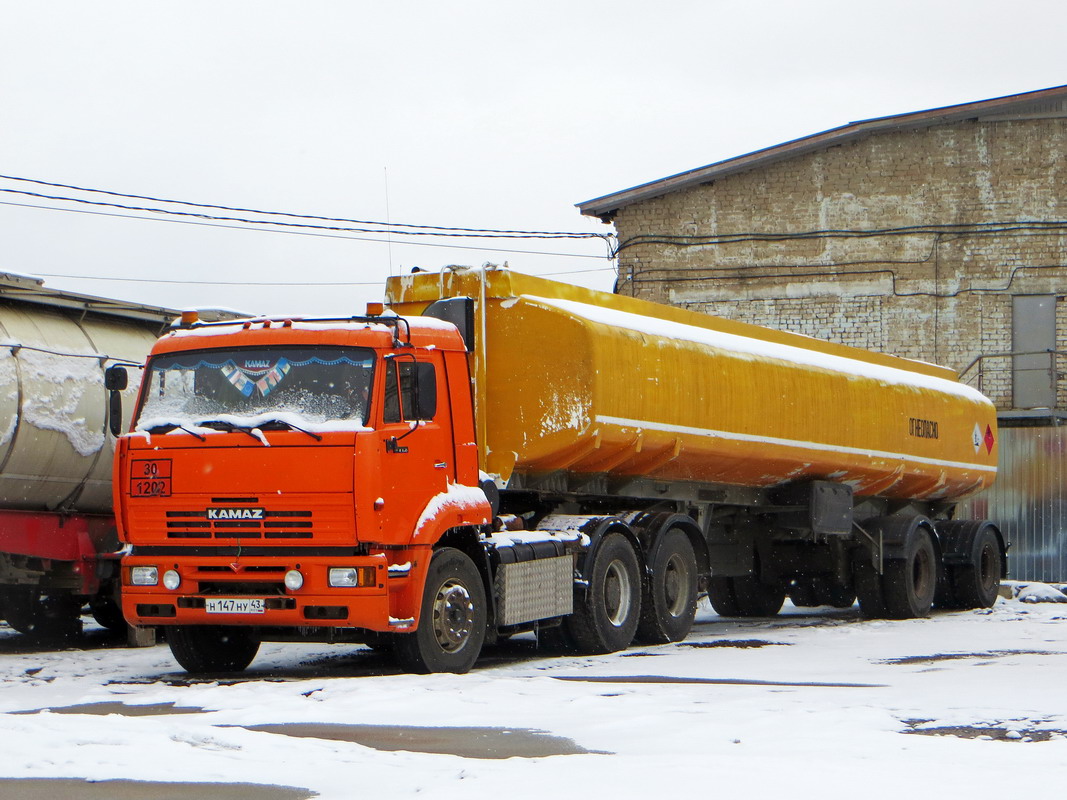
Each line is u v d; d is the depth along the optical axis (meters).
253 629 11.30
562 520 13.25
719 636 15.44
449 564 11.19
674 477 14.76
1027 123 30.25
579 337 12.59
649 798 5.55
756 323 30.95
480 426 12.61
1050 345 30.05
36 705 9.24
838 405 17.17
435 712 8.38
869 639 14.78
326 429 10.46
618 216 31.78
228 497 10.66
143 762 6.57
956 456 20.78
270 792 5.93
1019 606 21.61
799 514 17.47
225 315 13.55
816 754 6.66
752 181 31.14
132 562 10.91
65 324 14.58
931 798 5.54
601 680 10.73
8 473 13.51
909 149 30.61
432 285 12.97
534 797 5.59
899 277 30.52
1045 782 5.88
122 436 11.10
